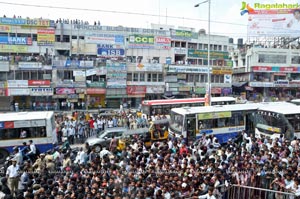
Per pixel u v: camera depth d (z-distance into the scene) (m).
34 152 17.08
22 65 39.38
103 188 9.91
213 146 16.41
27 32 41.09
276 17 50.66
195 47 52.03
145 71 45.69
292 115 21.69
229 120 23.25
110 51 45.31
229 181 11.23
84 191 9.84
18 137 19.67
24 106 40.53
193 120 21.95
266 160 12.68
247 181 11.59
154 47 48.12
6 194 10.30
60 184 10.40
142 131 22.09
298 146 15.90
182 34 50.41
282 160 12.68
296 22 50.00
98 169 11.78
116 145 18.25
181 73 48.50
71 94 41.66
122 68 44.03
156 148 14.96
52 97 41.09
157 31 48.25
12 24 40.28
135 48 46.91
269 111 22.39
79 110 41.41
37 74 40.38
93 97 43.78
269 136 21.39
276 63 53.31
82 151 14.80
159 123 23.44
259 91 53.97
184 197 9.59
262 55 52.72
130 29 46.44
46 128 20.16
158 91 46.66
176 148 15.07
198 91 49.19
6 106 39.97
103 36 44.88
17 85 39.06
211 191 9.40
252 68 52.66
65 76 41.69
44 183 10.45
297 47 56.03
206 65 50.53
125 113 31.95
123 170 11.35
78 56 43.44
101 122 26.22
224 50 54.41
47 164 13.00
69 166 12.98
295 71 54.00
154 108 31.11
